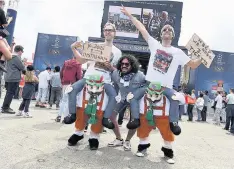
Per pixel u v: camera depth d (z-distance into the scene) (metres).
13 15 10.92
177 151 4.80
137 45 13.94
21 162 3.24
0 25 3.66
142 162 3.79
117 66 4.33
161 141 5.51
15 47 7.18
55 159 3.50
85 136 5.20
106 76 4.27
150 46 4.21
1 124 5.45
